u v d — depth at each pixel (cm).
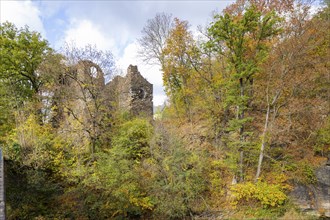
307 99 1984
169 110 2947
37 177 1741
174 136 2147
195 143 2261
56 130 2253
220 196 1975
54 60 2430
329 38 2255
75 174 1847
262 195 1762
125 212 1839
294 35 2112
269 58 2070
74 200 1848
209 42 2073
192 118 2580
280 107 2055
